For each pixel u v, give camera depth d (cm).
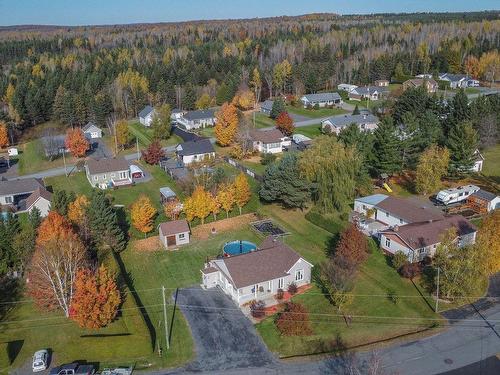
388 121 7781
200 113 12794
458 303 4847
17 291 5322
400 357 4116
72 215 5991
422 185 7381
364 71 16938
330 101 14275
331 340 4378
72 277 4800
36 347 4341
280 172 6975
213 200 6825
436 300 4828
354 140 8131
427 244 5494
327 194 6762
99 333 4497
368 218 6669
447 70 17975
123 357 4216
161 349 4316
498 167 8519
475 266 4784
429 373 3906
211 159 9500
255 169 8912
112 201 7694
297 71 16050
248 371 4016
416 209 6266
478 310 4734
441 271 4966
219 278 5319
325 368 4025
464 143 7738
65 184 8838
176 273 5619
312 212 6838
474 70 17325
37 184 8225
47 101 13950
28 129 13462
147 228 6444
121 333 4488
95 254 5841
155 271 5684
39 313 4894
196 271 5647
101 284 4562
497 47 19388
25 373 4003
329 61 17538
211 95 15612
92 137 12219
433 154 7525
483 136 9131
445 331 4438
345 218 6581
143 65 18038
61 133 13012
